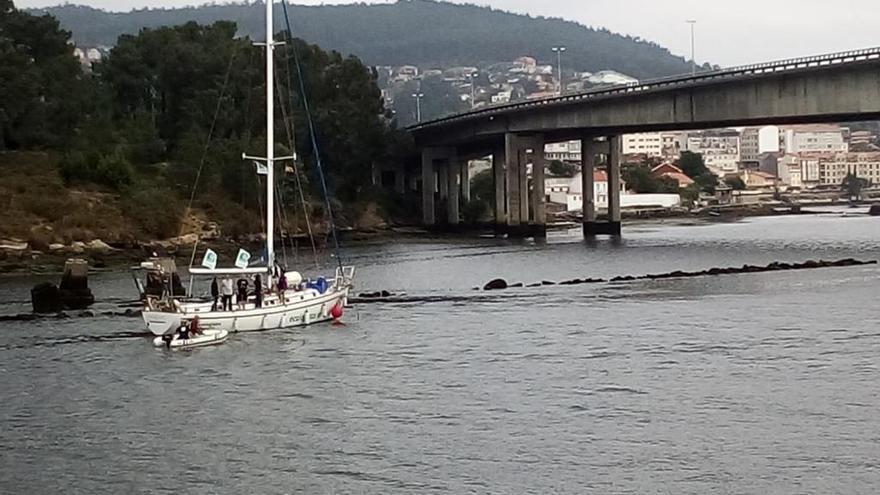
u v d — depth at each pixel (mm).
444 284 106375
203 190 167000
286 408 51844
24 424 49969
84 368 62094
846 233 190375
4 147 159875
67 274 89250
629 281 102688
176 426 49125
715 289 93250
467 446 44969
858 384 53562
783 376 55750
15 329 76188
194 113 185250
